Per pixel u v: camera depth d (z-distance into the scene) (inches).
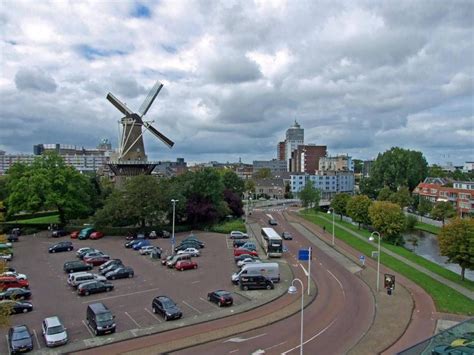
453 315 1636.3
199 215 3572.8
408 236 4037.9
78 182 3494.1
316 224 4264.3
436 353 708.7
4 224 3366.1
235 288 1939.0
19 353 1229.7
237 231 3312.0
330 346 1321.4
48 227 3454.7
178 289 1918.1
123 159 3850.9
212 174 3683.6
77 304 1704.0
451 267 2731.3
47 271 2230.6
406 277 2204.7
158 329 1432.1
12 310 1508.4
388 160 6791.3
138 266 2345.0
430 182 6525.6
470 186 5255.9
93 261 2332.7
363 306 1716.3
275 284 2014.0
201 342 1331.2
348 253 2810.0
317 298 1811.0
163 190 3373.5
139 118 3917.3
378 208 3405.5
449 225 2279.8
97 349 1272.1
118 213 3193.9
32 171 3331.7
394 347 1323.8
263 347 1304.1
